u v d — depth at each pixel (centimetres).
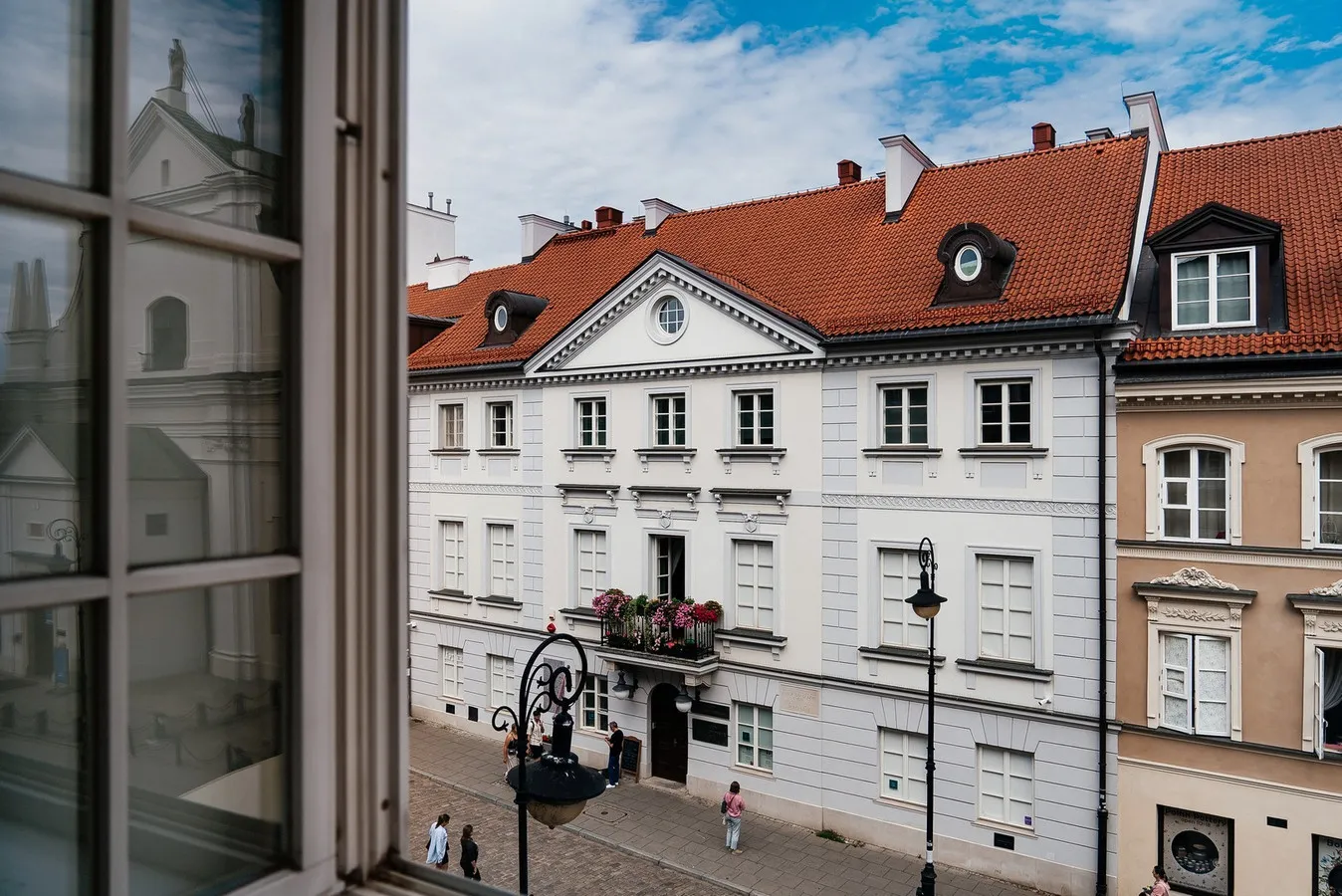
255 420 200
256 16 200
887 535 2028
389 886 214
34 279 163
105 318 168
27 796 162
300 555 203
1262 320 1734
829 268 2366
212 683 191
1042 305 1850
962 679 1931
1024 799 1877
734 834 2008
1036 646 1853
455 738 2808
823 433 2116
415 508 3030
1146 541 1772
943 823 1952
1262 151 2156
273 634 203
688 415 2342
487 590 2819
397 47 225
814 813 2119
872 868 1930
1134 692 1781
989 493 1906
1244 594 1681
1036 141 2675
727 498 2266
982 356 1909
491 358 2772
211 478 190
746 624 2253
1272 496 1680
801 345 2117
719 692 2277
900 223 2403
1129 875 1780
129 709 176
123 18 171
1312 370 1619
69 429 168
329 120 211
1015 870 1866
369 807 218
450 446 2945
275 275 204
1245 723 1697
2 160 158
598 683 2531
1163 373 1752
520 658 2717
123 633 169
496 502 2784
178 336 185
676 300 2358
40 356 164
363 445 220
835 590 2095
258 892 192
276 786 203
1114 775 1792
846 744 2078
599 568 2545
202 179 188
